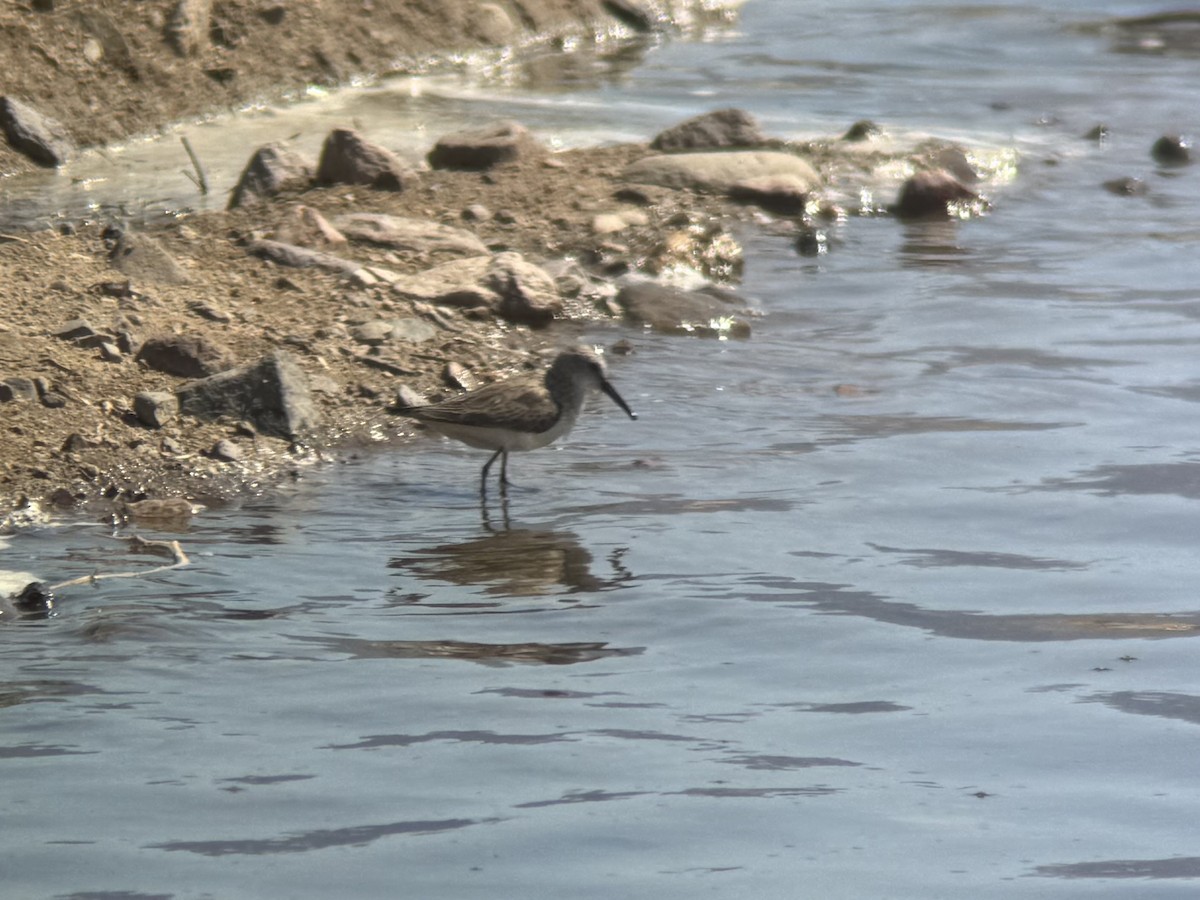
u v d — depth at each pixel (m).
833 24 34.47
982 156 24.12
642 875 7.42
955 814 8.00
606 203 20.39
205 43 25.16
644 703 9.24
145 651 9.84
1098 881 7.39
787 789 8.25
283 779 8.30
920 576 11.18
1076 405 14.97
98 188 20.48
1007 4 36.66
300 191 20.25
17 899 7.16
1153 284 18.95
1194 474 13.17
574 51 30.56
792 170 21.84
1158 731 8.88
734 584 11.06
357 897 7.23
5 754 8.52
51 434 13.48
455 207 19.97
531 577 11.19
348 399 14.73
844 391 15.42
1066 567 11.32
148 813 7.94
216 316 15.92
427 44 28.38
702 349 16.58
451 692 9.35
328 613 10.55
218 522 12.30
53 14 23.59
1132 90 29.25
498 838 7.74
